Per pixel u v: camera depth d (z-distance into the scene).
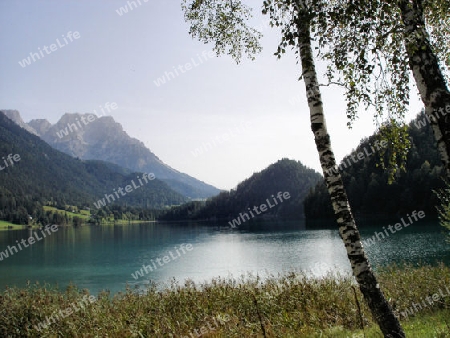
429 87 4.62
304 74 5.68
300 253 49.88
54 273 45.28
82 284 36.19
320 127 5.51
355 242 5.20
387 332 4.94
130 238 108.25
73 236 121.75
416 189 78.69
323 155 5.47
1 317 10.61
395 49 4.94
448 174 4.54
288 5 5.10
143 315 10.32
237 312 9.91
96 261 57.28
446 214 12.73
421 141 87.81
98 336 9.39
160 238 103.12
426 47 4.69
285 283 11.48
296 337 7.94
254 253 54.12
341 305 9.62
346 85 5.60
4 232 138.50
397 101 5.70
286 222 134.50
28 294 12.45
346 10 4.77
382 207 85.38
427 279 11.98
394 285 11.91
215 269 41.44
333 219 111.12
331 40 5.62
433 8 5.27
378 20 4.97
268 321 8.80
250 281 13.34
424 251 37.62
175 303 11.29
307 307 9.70
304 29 5.39
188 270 42.00
